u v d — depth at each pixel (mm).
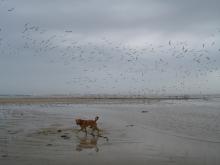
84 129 17406
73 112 32406
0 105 46688
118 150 12352
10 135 15641
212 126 19797
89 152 11867
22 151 11812
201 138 15328
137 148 12758
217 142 14258
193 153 11930
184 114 29109
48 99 71750
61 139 14727
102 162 10375
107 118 25406
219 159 11008
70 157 10977
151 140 14750
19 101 59875
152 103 56344
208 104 51094
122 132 17359
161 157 11227
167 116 26984
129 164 10188
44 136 15469
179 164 10289
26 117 25766
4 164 9836
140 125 20516
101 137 15609
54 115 28109
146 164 10227
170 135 16219
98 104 51750
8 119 23891
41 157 10875
